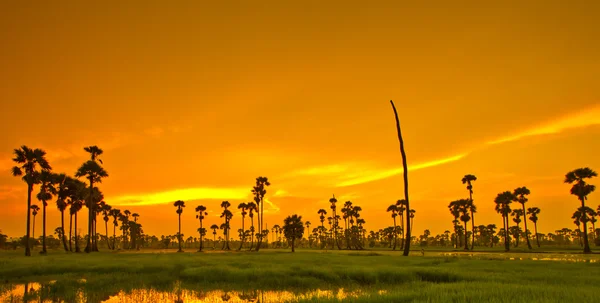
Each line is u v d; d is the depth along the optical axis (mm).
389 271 23938
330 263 33438
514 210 126250
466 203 103938
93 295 20219
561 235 179250
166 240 170125
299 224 87938
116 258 45625
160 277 25656
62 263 35312
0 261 38406
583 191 74750
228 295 19812
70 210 83750
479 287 15633
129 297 19641
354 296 14812
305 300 14469
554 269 25156
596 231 156750
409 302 13094
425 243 168375
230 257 47531
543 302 11914
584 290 14000
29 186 64438
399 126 51469
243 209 128875
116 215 136625
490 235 149875
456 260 35531
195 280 24297
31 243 133250
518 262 32344
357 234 142625
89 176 75375
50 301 19016
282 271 25984
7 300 19312
